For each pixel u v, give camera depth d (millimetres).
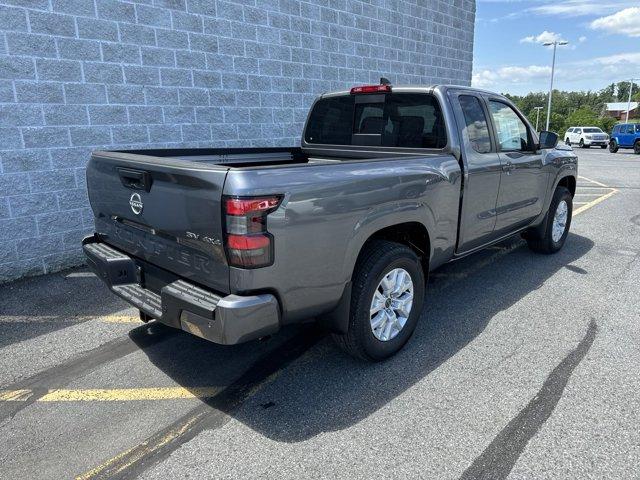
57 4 5031
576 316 4203
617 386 3121
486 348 3643
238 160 4664
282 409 2928
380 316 3336
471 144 4047
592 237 7062
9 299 4668
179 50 6133
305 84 7863
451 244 3943
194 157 4297
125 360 3545
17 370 3404
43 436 2707
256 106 7176
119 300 4648
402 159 3375
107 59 5492
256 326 2535
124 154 3361
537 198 5289
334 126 4766
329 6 8062
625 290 4820
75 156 5406
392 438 2648
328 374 3312
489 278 5199
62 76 5180
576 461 2457
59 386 3209
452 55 11516
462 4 11570
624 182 14141
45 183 5230
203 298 2615
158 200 2842
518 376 3252
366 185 2982
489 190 4289
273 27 7207
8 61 4801
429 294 4746
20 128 4977
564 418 2799
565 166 5789
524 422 2768
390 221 3207
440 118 3873
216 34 6492
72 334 3949
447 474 2381
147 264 3174
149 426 2785
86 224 5617
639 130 28672
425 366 3396
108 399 3057
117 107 5664
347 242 2904
